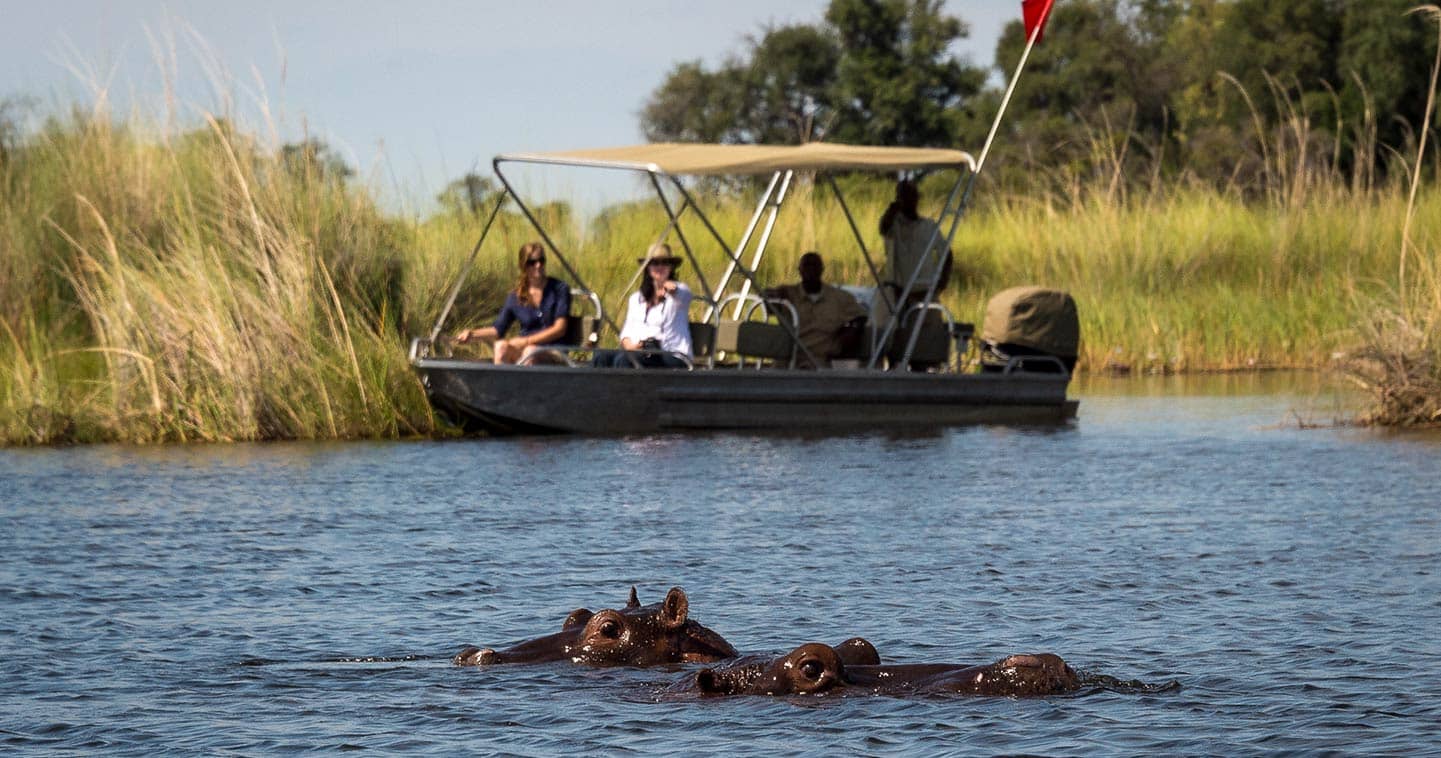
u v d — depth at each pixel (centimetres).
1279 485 4438
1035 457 5219
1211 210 10650
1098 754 1827
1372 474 4609
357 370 6141
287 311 6231
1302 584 2988
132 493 4416
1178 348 8994
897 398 6400
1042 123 17150
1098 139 16150
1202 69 18112
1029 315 6788
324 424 6097
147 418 5950
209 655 2462
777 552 3428
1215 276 9944
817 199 10375
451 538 3638
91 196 7112
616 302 7806
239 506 4159
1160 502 4156
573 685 2209
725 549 3472
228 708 2120
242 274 6425
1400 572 3095
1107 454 5266
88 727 2030
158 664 2400
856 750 1855
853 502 4219
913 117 19088
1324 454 5119
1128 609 2772
